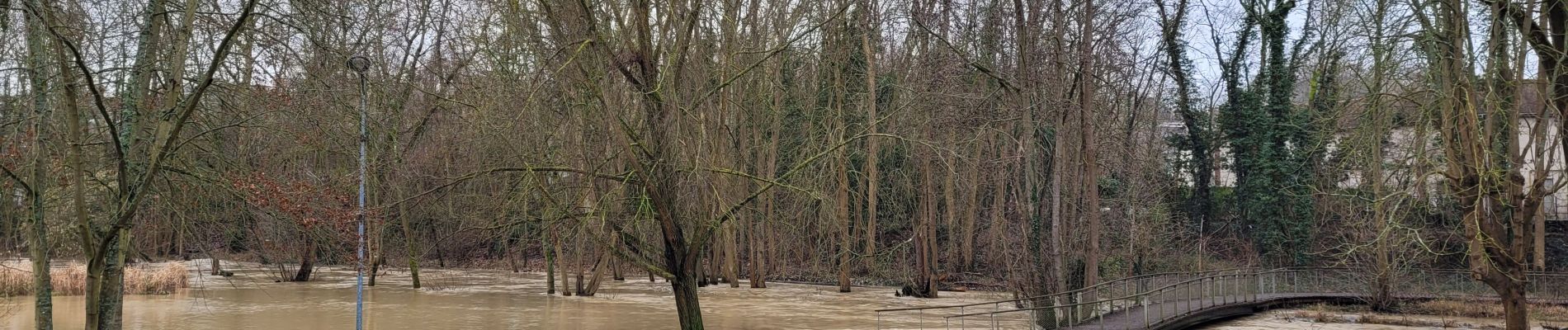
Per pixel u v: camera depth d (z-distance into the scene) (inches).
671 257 824.9
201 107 671.1
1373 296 1262.3
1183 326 1015.0
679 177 812.0
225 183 664.4
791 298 1455.5
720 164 946.7
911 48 1556.3
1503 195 739.4
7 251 721.0
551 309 1239.5
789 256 1931.6
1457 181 741.9
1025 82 1029.2
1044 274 988.6
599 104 803.4
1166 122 2208.4
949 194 1684.3
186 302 1263.5
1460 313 1213.7
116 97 671.1
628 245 868.0
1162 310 953.5
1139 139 1792.6
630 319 1114.7
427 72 1403.8
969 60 1238.3
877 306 1316.4
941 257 1905.8
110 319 663.1
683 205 821.9
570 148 874.8
